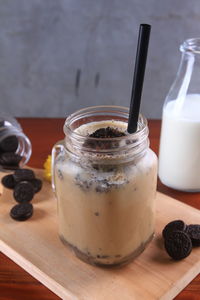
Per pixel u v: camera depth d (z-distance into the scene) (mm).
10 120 700
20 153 688
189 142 579
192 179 599
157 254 498
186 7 867
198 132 572
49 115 1012
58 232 529
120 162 440
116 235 456
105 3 870
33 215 557
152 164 462
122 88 968
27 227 537
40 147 714
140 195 451
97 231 456
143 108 989
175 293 463
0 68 953
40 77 964
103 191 435
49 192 599
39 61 943
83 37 909
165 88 961
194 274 482
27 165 674
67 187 453
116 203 440
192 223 540
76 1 870
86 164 445
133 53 923
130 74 949
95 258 471
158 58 925
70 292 453
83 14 883
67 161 460
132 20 884
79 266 483
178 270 476
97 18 886
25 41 919
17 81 971
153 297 447
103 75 954
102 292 452
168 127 590
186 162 590
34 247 508
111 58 932
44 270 478
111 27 895
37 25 899
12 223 544
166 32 895
